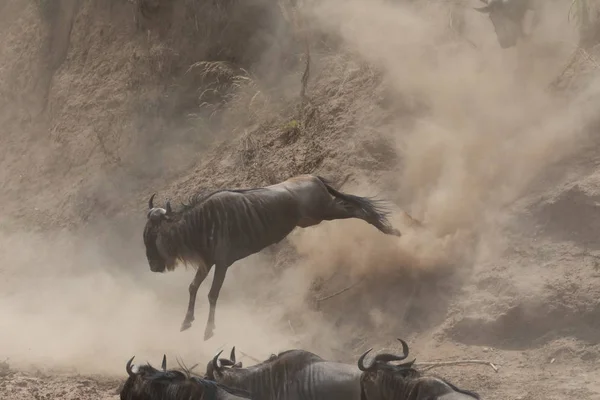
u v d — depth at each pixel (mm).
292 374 30156
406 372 27359
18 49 89312
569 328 41281
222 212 42312
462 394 26141
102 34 81688
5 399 39375
